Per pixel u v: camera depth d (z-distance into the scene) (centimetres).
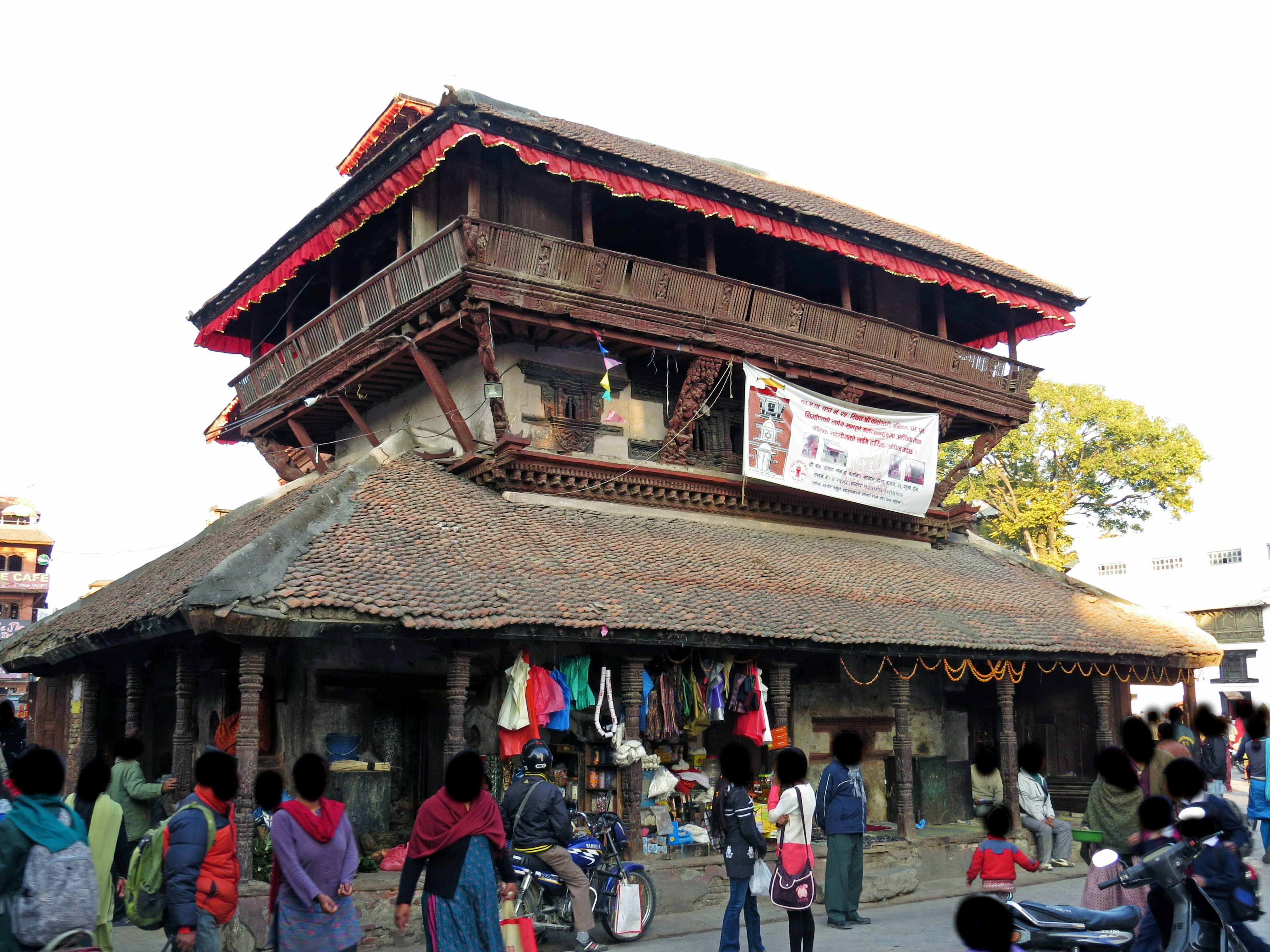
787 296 1972
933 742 2050
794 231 1914
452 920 675
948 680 2103
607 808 1456
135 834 1143
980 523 4606
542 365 1891
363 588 1259
